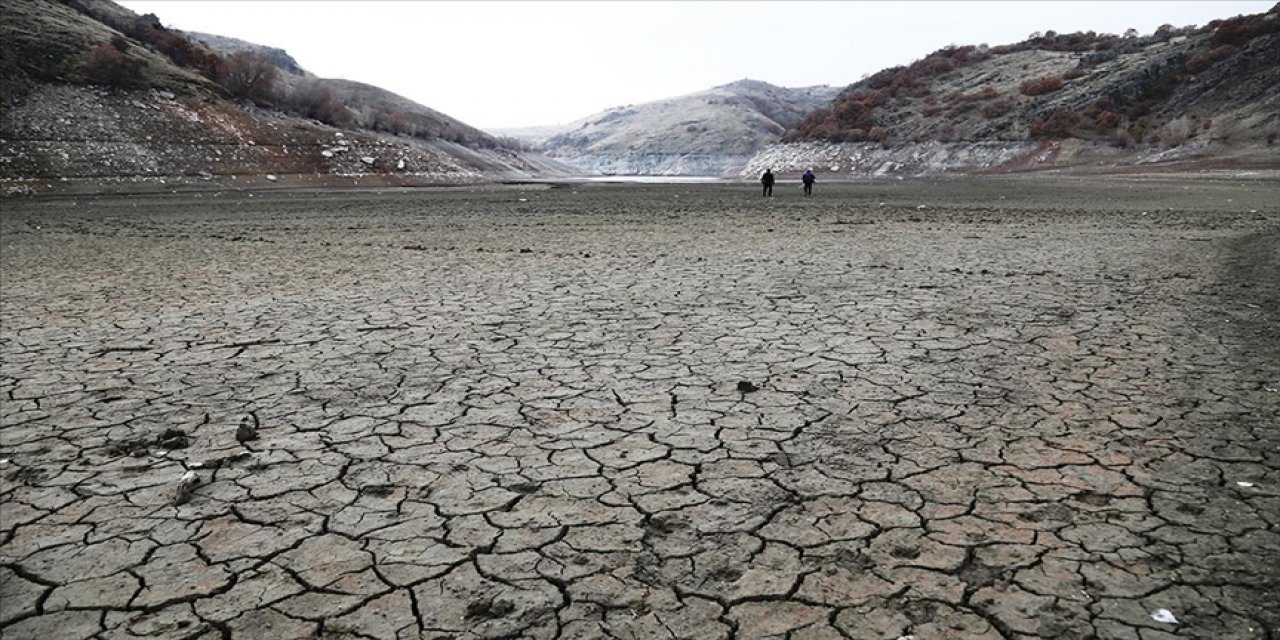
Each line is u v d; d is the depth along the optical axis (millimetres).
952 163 81500
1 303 9914
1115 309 8516
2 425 5211
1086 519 3611
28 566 3371
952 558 3293
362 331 8016
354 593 3115
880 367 6324
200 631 2871
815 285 10477
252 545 3527
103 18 83438
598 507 3861
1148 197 31609
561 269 12539
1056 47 113688
